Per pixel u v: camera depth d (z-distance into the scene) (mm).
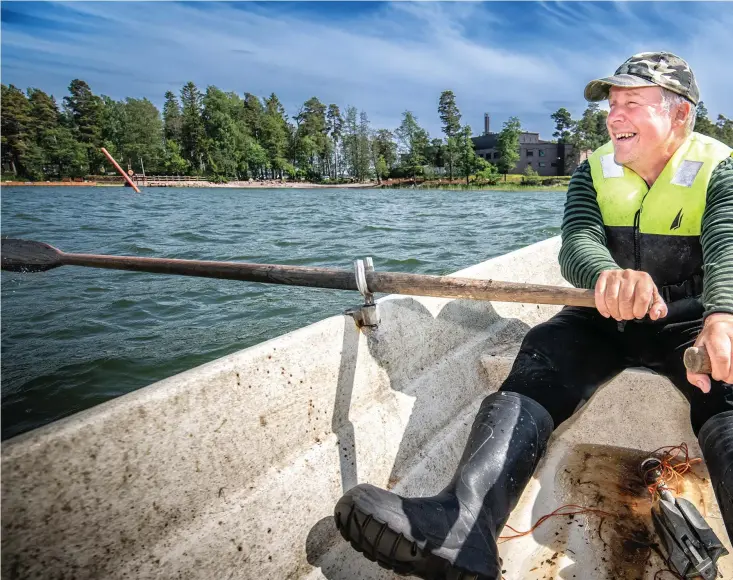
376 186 101438
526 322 2863
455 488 1337
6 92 88938
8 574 1030
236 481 1407
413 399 1982
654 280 1748
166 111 119000
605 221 1819
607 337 1760
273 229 12977
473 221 14594
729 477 1310
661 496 1635
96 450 1145
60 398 3639
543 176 98375
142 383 3861
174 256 8828
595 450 2053
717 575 1485
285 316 5188
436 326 2203
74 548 1113
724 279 1374
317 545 1528
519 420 1475
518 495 1406
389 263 7750
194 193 51188
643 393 2002
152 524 1233
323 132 121562
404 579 1563
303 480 1534
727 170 1598
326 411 1678
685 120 1674
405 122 107625
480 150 105562
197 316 5242
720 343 1218
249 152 103500
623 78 1633
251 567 1368
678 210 1661
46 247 2996
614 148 1742
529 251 3057
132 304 5641
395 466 1813
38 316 5270
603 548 1582
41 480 1067
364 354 1832
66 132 92375
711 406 1490
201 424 1332
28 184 83062
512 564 1548
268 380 1493
